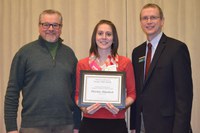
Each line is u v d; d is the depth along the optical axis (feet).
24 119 7.35
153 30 7.58
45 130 7.21
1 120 10.71
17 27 10.64
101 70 7.57
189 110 6.92
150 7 7.64
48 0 10.59
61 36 10.57
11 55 10.69
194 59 10.42
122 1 10.44
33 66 7.36
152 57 7.55
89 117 7.39
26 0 10.59
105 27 7.57
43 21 7.56
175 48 7.14
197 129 10.42
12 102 7.46
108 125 7.26
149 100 7.22
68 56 7.91
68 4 10.57
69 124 7.52
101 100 7.28
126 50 10.46
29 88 7.39
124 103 7.23
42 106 7.23
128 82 7.64
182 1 10.40
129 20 10.43
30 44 7.69
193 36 10.39
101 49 7.74
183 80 6.93
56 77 7.39
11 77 7.52
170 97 7.13
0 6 10.64
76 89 7.79
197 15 10.37
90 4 10.52
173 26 10.42
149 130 7.13
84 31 10.55
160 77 7.14
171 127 7.06
